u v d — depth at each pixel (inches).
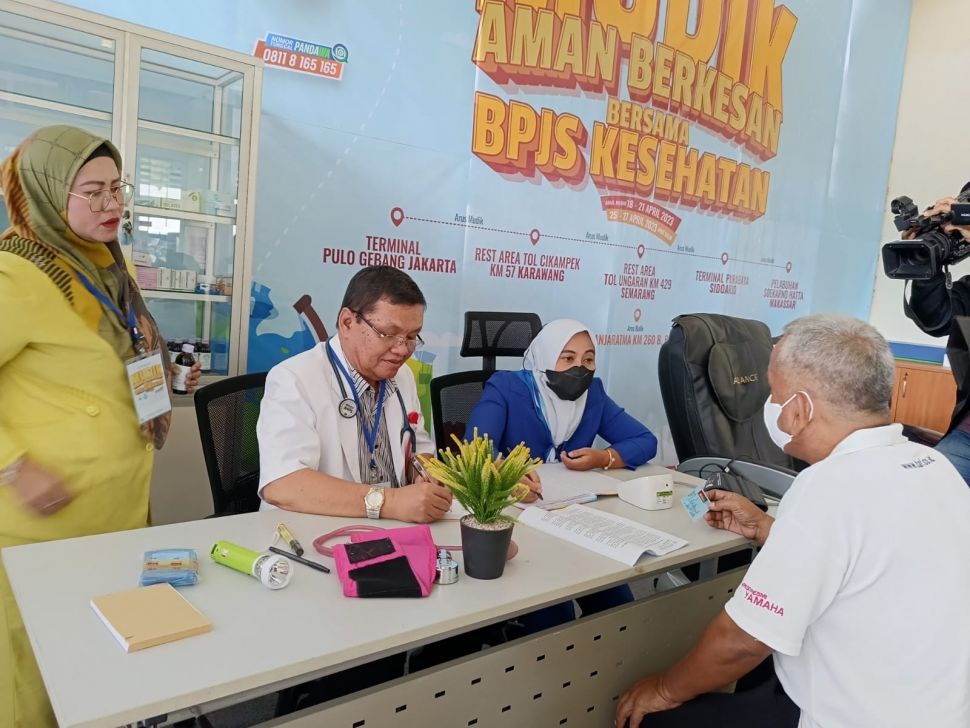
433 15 117.1
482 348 101.3
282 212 105.7
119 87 80.1
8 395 56.4
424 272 123.0
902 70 210.7
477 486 45.7
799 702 42.3
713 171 169.0
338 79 108.4
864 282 216.4
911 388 179.6
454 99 122.1
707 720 49.5
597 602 77.7
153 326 69.0
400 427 67.7
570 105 138.6
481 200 128.5
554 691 51.0
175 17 93.7
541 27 131.6
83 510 59.4
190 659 34.1
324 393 61.9
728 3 163.9
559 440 84.3
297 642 36.4
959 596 38.3
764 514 60.2
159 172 86.7
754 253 183.5
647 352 162.7
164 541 49.0
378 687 41.2
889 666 38.5
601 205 147.3
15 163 57.1
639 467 82.6
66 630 36.1
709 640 45.3
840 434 43.4
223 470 67.2
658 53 151.9
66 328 57.4
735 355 96.7
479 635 68.4
